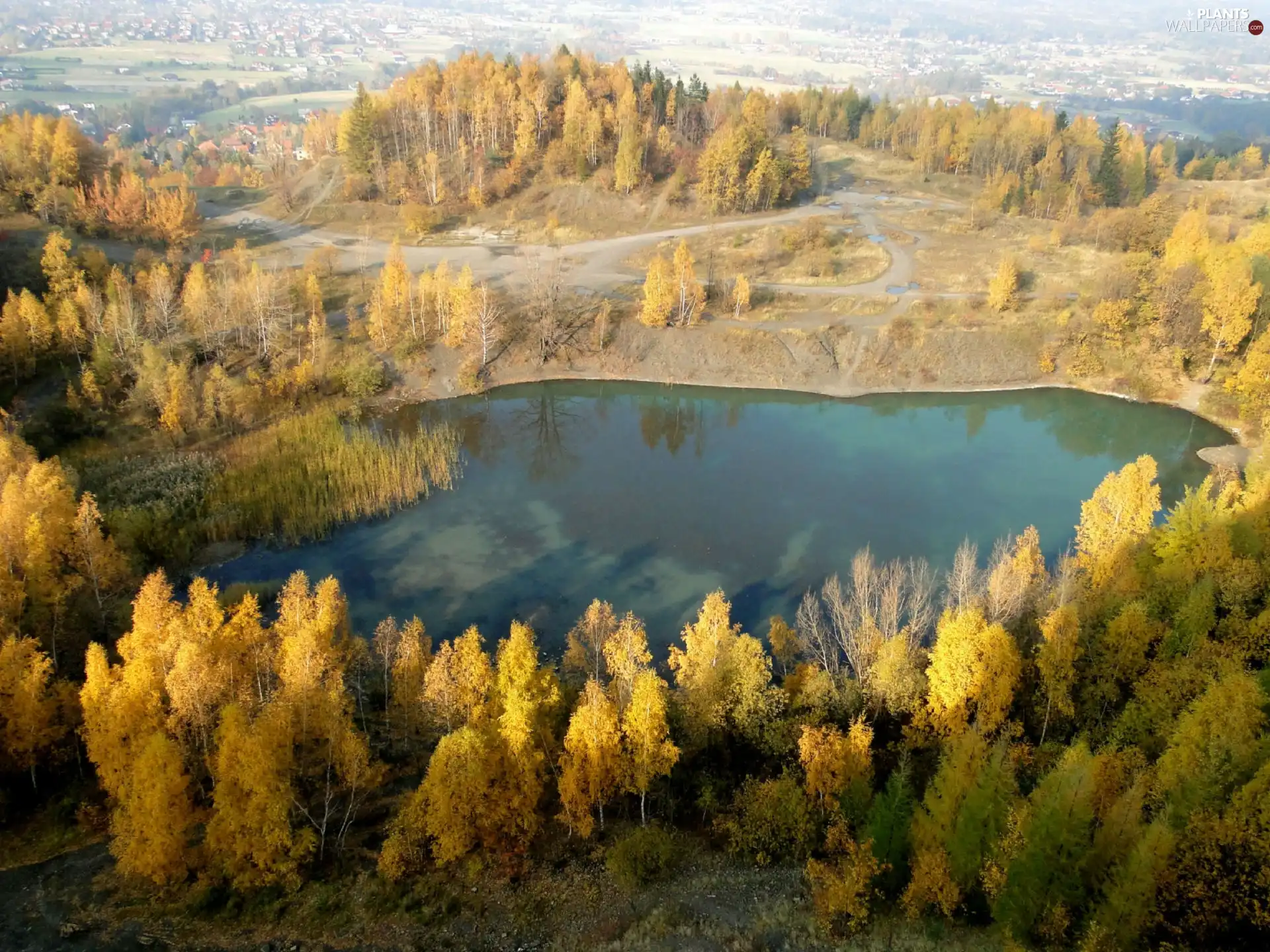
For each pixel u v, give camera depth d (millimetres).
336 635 67875
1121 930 38344
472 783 47656
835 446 118500
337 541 93000
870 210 196250
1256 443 117000
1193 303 126875
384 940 46000
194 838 52312
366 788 54719
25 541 67812
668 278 142750
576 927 46625
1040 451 118125
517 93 197625
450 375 130125
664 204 184875
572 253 166625
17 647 55750
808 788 51938
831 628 75688
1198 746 45438
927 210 194500
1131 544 72750
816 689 59031
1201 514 70125
